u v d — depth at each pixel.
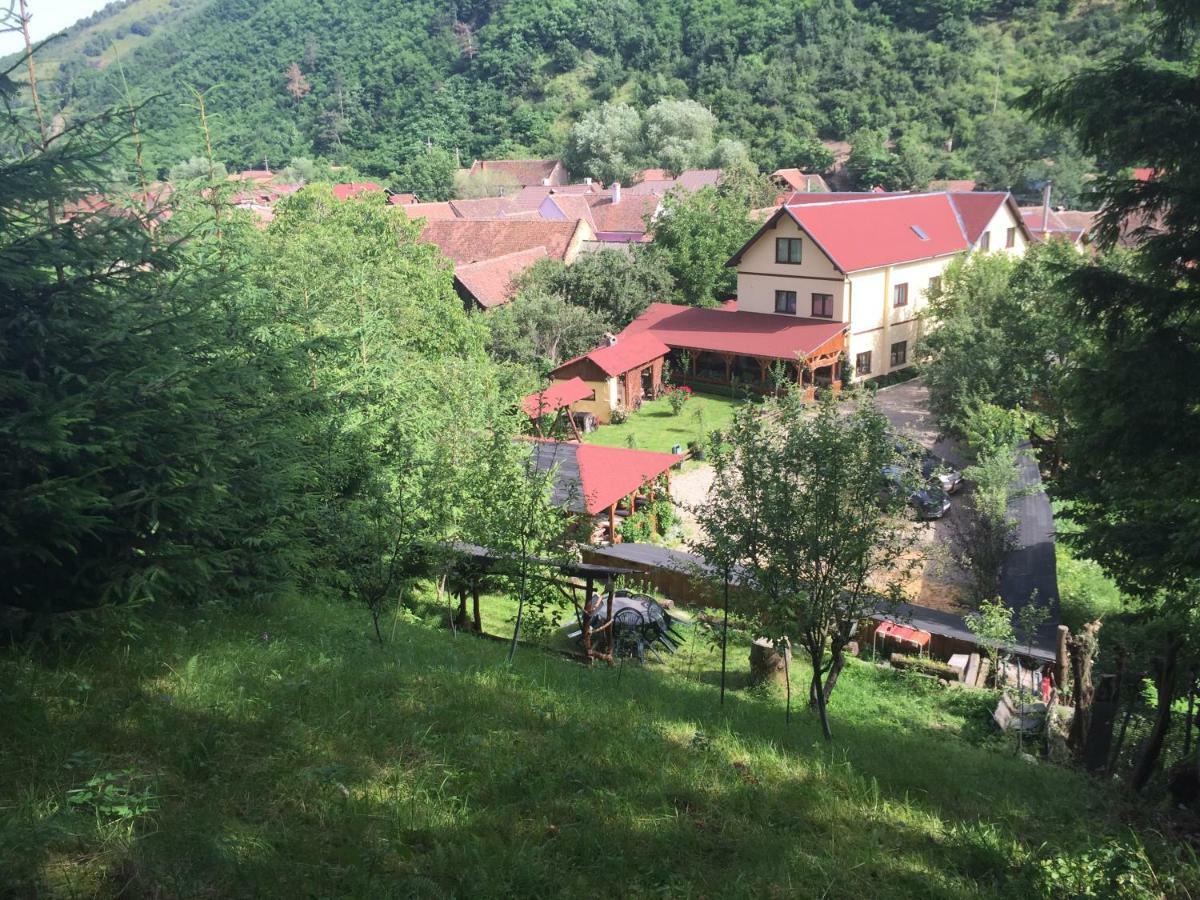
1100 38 102.31
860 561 10.61
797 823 7.29
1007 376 33.53
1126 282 12.73
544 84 131.25
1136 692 14.56
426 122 124.75
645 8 138.50
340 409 15.32
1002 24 111.94
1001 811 8.44
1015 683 17.80
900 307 48.62
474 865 5.73
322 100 126.44
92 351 8.66
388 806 6.36
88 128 8.80
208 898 5.00
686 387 47.12
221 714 7.43
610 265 52.31
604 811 6.82
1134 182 12.43
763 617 10.76
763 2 128.75
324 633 11.34
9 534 7.67
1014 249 54.06
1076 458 13.60
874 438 10.55
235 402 11.09
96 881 4.96
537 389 38.06
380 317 23.08
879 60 112.50
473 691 9.39
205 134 11.27
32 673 7.41
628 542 28.53
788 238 47.03
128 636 8.68
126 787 5.85
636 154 104.69
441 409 19.81
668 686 13.42
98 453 8.42
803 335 45.19
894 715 15.26
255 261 16.66
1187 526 11.47
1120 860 6.50
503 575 14.25
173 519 9.36
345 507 13.26
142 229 9.70
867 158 94.81
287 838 5.72
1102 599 23.33
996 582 23.73
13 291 8.64
